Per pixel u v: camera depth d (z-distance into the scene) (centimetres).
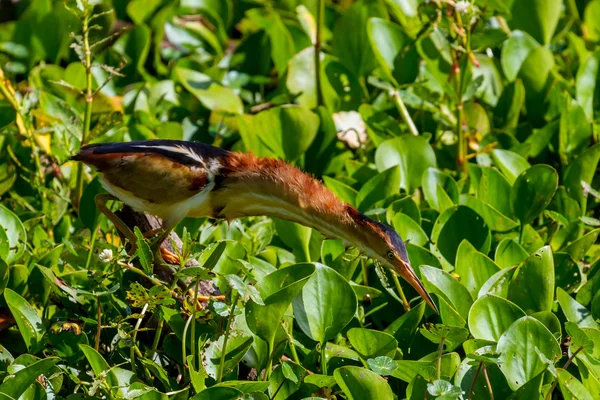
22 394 731
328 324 823
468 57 1173
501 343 779
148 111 1320
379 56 1314
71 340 800
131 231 880
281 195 904
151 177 853
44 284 903
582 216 1062
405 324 864
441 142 1313
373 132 1238
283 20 1509
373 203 1077
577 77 1305
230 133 1296
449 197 1076
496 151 1152
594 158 1123
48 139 1190
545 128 1266
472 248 934
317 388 802
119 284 780
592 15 1564
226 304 752
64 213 1109
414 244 976
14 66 1473
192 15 1650
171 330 859
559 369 740
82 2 998
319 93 1347
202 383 752
